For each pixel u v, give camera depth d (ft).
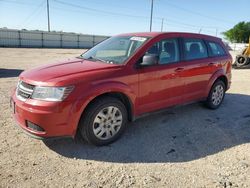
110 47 15.29
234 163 11.51
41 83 11.10
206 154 12.33
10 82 27.61
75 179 9.94
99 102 12.01
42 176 10.04
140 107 13.87
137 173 10.50
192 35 17.13
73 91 11.14
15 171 10.28
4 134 13.50
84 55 15.94
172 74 15.01
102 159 11.51
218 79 19.15
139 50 13.66
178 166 11.14
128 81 12.87
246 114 18.40
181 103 16.34
